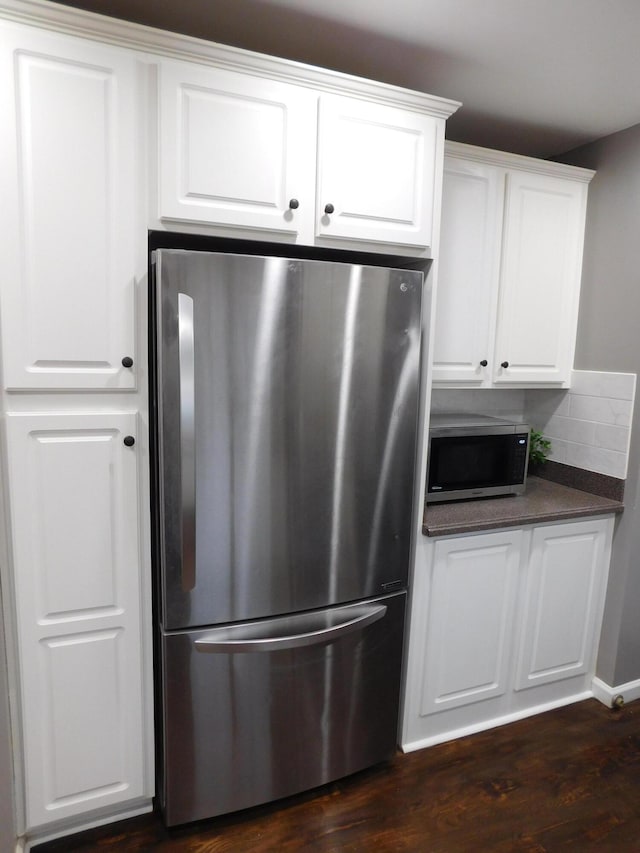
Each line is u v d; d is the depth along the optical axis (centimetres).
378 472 187
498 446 238
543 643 240
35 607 158
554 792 201
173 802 176
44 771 166
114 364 157
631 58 184
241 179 161
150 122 152
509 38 175
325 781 196
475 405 285
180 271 151
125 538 165
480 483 236
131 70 148
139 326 159
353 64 195
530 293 245
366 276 174
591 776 209
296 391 168
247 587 171
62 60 141
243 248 189
